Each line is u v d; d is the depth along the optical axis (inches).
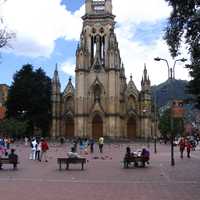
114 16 5255.9
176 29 913.5
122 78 5300.2
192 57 949.2
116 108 4987.7
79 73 5059.1
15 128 4015.8
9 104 4827.8
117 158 1937.7
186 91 1390.3
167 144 4293.8
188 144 1978.3
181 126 4158.5
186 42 926.4
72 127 5187.0
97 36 5191.9
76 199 720.3
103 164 1551.4
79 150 2819.9
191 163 1596.9
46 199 717.3
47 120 4963.1
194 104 1433.3
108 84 5034.5
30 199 714.8
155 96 4013.3
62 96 5226.4
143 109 5098.4
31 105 4795.8
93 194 776.9
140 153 1518.2
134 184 933.8
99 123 5029.5
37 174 1161.4
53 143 4195.4
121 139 4854.8
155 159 1847.9
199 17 883.4
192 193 792.9
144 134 5073.8
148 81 5162.4
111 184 933.8
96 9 5251.0
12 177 1077.1
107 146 3703.3
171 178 1056.8
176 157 2009.1
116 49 5083.7
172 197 744.3
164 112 5497.1
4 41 1167.6
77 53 5103.3
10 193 783.7
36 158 1815.9
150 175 1133.7
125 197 743.1
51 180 1011.9
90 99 5078.7
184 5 883.4
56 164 1544.0
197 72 1182.3
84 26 5226.4
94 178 1059.9
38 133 4827.8
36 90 4832.7
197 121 5032.0
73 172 1225.4
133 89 5206.7
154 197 744.3
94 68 5093.5
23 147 3206.2
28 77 4881.9
